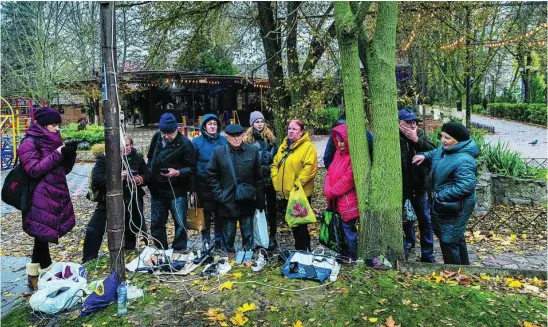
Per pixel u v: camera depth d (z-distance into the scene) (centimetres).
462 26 1051
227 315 320
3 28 2652
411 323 303
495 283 379
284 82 806
